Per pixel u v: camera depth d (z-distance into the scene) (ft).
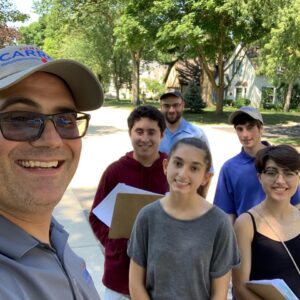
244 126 5.44
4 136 2.00
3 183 2.03
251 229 4.14
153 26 39.68
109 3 60.39
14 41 28.53
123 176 4.94
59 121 2.20
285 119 48.32
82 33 73.41
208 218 3.70
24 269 1.84
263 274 4.06
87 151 20.26
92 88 2.40
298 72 36.63
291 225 4.13
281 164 4.04
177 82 78.69
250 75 75.15
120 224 4.41
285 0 28.58
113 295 4.71
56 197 2.16
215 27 38.11
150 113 4.89
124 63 84.02
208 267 3.67
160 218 3.78
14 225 1.99
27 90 2.08
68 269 2.27
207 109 62.59
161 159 5.07
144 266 3.92
